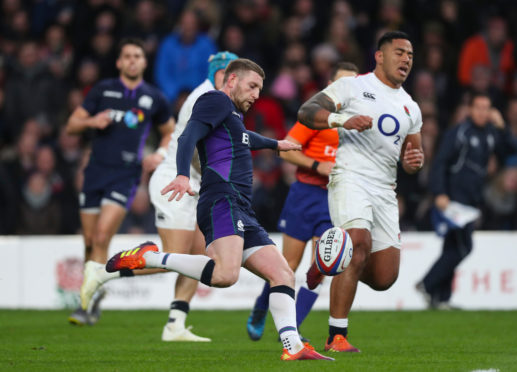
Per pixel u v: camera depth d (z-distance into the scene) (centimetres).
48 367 1755
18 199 4453
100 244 2920
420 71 5206
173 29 5316
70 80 5303
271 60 5238
